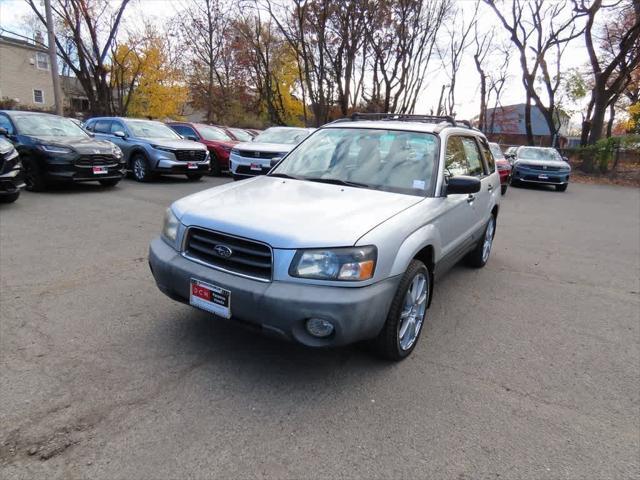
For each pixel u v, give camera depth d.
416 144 3.99
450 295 4.79
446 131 4.21
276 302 2.56
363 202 3.22
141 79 34.16
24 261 4.96
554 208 12.24
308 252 2.60
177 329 3.53
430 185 3.65
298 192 3.42
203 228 2.91
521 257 6.61
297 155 4.36
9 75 34.03
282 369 3.07
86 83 23.48
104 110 23.94
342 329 2.58
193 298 2.90
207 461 2.20
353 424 2.54
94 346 3.22
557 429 2.61
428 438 2.47
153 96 35.56
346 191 3.50
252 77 33.78
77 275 4.61
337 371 3.09
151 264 3.21
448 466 2.27
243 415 2.56
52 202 8.26
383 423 2.57
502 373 3.21
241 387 2.83
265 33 29.31
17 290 4.14
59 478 2.05
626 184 21.58
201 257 2.94
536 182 16.86
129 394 2.69
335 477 2.15
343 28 23.11
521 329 4.01
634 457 2.40
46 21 18.75
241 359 3.15
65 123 10.23
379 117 4.98
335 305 2.53
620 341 3.86
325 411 2.64
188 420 2.49
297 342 2.62
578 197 15.37
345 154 4.08
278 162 4.43
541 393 2.98
